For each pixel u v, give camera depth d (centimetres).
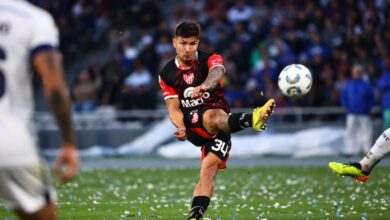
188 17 9650
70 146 1554
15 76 1561
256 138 7569
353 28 8681
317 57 8069
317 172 5353
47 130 8344
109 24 10400
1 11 1574
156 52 9062
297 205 3469
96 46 10300
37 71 1576
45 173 1600
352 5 8988
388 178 4794
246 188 4356
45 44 1556
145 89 8344
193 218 2634
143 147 8012
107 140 8294
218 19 9338
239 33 8919
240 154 7462
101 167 6281
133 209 3416
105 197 3978
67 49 10081
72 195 4069
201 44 8975
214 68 2733
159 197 3969
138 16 10088
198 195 2681
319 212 3188
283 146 7369
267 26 8988
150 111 8275
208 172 2714
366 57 8300
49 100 1539
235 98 8012
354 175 3122
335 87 7981
